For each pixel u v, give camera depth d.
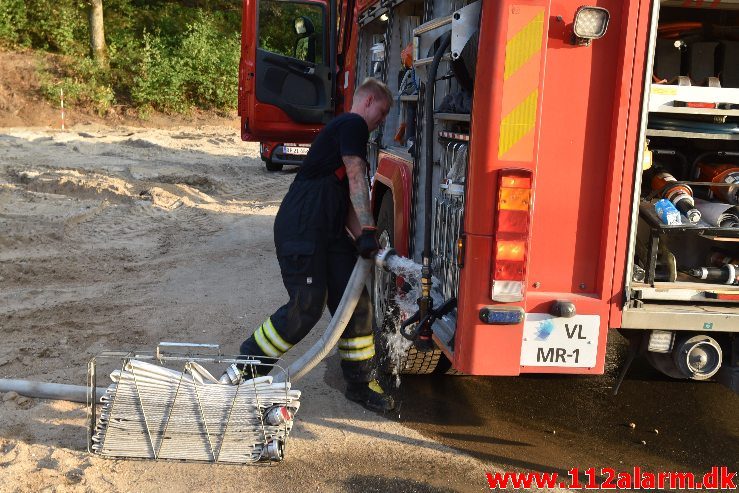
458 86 4.09
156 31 23.23
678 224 3.40
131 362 3.63
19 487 3.25
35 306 5.87
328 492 3.38
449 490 3.46
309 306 3.95
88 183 10.41
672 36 4.39
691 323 3.33
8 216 8.56
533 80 3.09
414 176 4.45
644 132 3.18
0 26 21.55
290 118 8.20
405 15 5.46
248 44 8.34
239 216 9.63
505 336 3.26
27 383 4.19
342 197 3.97
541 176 3.20
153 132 19.16
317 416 4.18
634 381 4.88
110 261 7.29
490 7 3.06
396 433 4.02
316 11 8.27
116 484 3.34
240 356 3.83
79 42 22.47
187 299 6.19
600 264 3.27
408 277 3.74
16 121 19.14
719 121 3.47
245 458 3.55
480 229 3.19
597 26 3.04
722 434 4.18
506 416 4.32
